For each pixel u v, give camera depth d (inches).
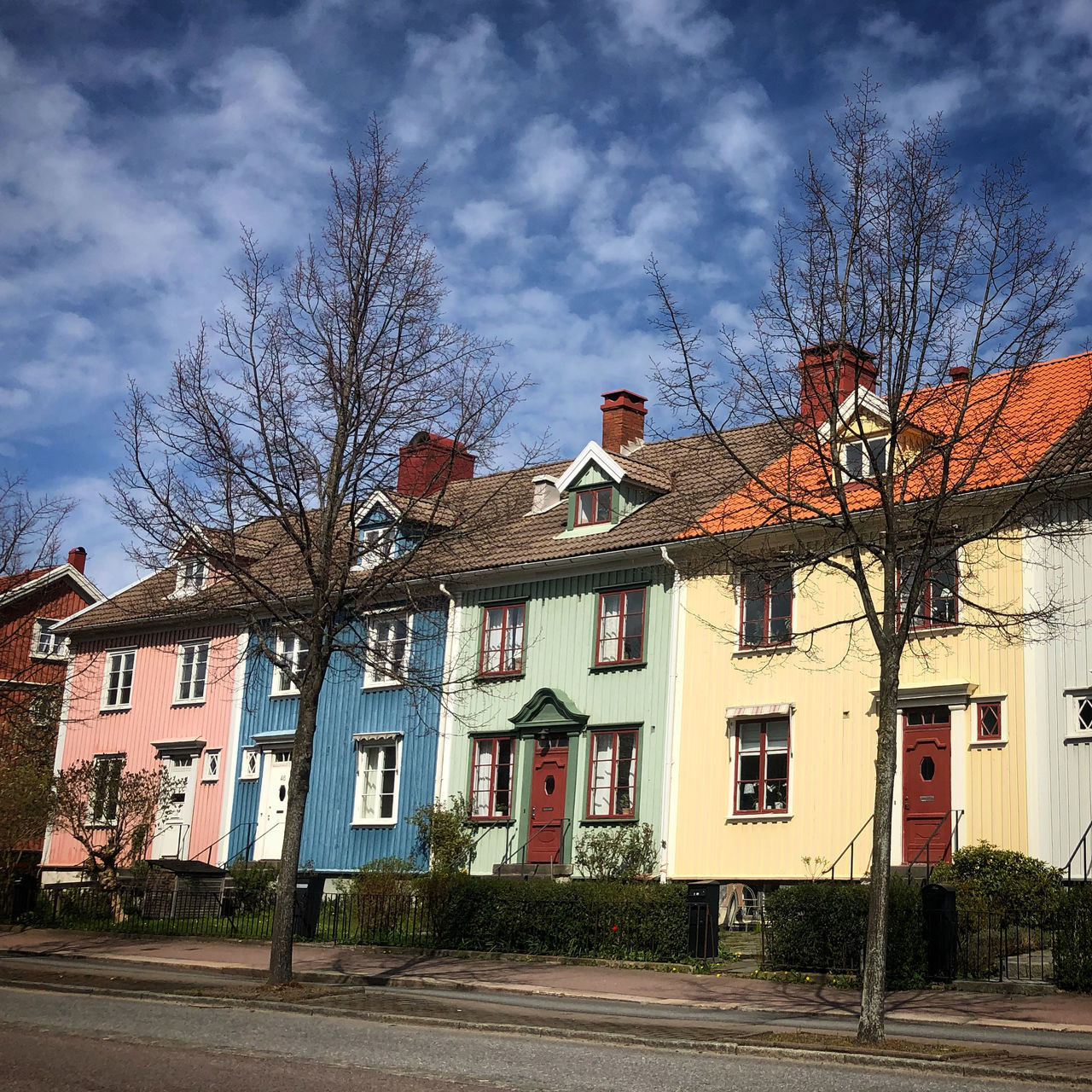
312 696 770.2
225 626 1539.1
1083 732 887.7
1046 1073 451.8
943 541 684.7
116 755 1627.7
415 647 1326.3
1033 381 1039.0
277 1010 639.8
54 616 1968.5
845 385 1027.3
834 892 756.6
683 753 1117.1
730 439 1291.8
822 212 645.3
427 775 1288.1
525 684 1245.7
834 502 979.3
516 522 1352.1
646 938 834.2
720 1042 525.0
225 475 777.6
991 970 730.8
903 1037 550.0
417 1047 512.1
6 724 1513.3
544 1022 586.2
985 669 946.7
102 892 1206.9
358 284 792.9
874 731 999.6
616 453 1360.7
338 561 865.5
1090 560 900.0
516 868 1161.4
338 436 784.3
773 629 1083.9
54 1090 411.5
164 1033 544.4
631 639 1182.3
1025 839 903.1
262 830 1428.4
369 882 1027.3
